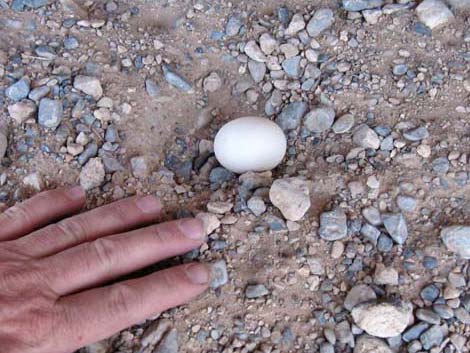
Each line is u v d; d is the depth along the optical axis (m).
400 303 0.40
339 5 0.50
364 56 0.49
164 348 0.39
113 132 0.46
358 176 0.44
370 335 0.39
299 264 0.41
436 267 0.41
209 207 0.43
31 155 0.45
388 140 0.45
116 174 0.45
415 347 0.39
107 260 0.39
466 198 0.43
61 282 0.38
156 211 0.42
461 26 0.49
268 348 0.39
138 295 0.38
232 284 0.41
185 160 0.46
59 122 0.45
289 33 0.49
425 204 0.43
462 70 0.48
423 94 0.47
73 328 0.37
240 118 0.44
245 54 0.49
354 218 0.42
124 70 0.48
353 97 0.47
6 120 0.45
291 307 0.40
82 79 0.46
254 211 0.42
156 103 0.47
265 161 0.43
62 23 0.49
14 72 0.47
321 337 0.40
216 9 0.50
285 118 0.47
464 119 0.46
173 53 0.49
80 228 0.40
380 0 0.50
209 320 0.40
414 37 0.49
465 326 0.40
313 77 0.48
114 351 0.40
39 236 0.40
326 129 0.46
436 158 0.45
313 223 0.42
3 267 0.38
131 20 0.50
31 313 0.37
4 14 0.49
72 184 0.44
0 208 0.44
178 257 0.42
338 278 0.41
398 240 0.42
